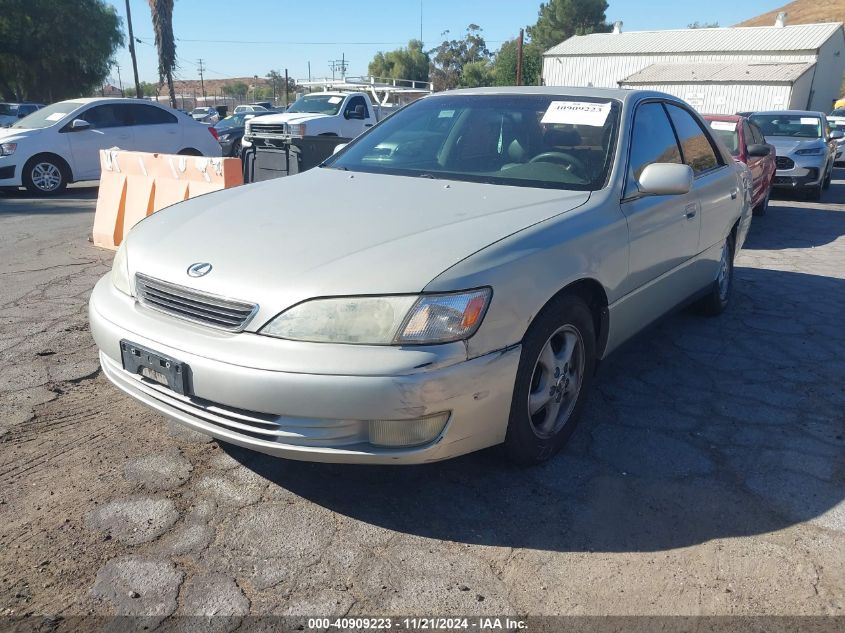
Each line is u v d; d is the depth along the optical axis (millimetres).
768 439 3416
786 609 2301
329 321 2428
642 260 3551
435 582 2395
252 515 2730
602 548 2588
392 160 3961
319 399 2373
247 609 2248
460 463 3129
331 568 2449
